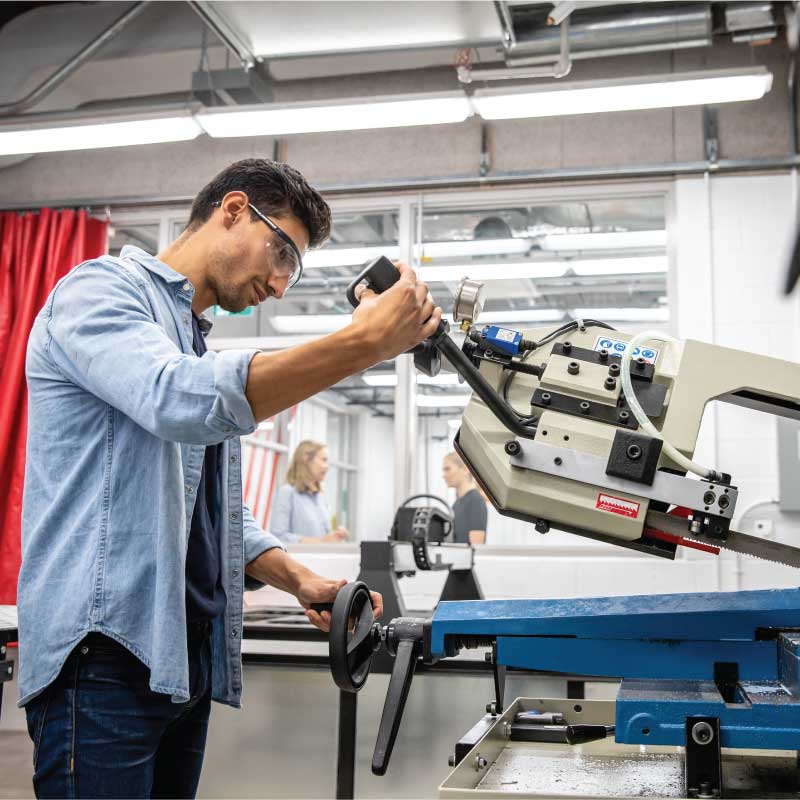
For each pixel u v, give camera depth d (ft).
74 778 3.26
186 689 3.34
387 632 3.83
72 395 3.46
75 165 15.43
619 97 11.17
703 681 3.53
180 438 3.07
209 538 3.90
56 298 3.52
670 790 3.14
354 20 11.33
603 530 3.75
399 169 14.44
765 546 3.67
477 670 6.80
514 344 3.99
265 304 17.57
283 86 14.93
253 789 8.78
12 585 13.57
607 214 14.66
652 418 3.81
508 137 14.19
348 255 15.48
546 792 2.96
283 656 7.14
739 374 3.79
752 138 13.43
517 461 3.80
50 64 13.48
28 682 3.31
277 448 21.17
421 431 26.81
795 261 3.52
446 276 15.06
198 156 15.14
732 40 12.29
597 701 4.39
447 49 12.06
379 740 3.46
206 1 10.94
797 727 2.97
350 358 3.02
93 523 3.38
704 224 13.35
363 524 30.58
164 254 4.08
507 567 13.46
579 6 11.76
